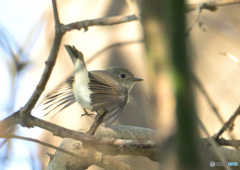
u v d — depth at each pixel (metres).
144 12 2.93
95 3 12.20
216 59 11.32
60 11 12.23
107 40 11.61
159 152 2.95
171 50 2.86
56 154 7.00
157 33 2.88
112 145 5.23
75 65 8.08
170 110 2.87
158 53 2.88
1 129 5.61
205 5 5.96
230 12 11.93
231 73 11.10
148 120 2.99
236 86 10.94
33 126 5.68
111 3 12.07
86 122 11.15
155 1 2.88
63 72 11.50
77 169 6.82
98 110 6.59
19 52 7.04
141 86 10.85
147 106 3.01
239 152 6.98
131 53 11.42
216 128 9.96
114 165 6.61
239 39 11.57
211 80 11.08
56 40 5.60
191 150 2.86
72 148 6.82
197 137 2.90
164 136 2.89
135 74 11.24
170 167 2.87
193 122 2.88
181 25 2.87
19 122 5.62
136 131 7.54
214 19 11.82
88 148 5.39
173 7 2.86
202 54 11.34
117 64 11.34
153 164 8.90
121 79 9.96
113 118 6.31
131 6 5.32
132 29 11.56
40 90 5.59
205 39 11.56
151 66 2.90
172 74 2.86
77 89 7.94
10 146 5.34
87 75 7.97
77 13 12.15
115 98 6.89
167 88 2.87
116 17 5.86
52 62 5.59
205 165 2.88
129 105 10.50
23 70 6.62
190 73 2.89
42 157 10.46
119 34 11.59
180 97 2.86
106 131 7.33
